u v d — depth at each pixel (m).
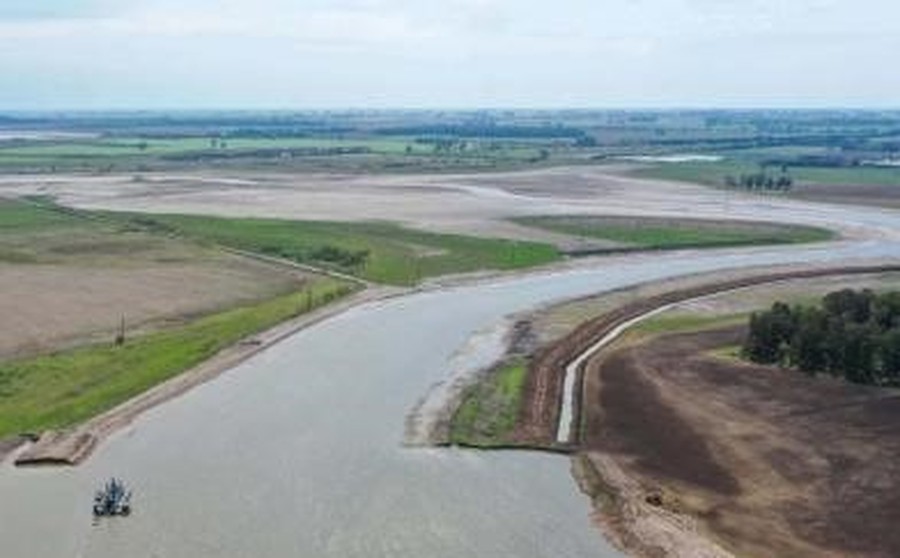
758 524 69.31
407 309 137.00
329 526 68.94
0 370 102.81
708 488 75.19
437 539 67.19
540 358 110.88
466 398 96.75
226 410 92.94
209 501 72.69
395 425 89.19
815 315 105.88
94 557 64.12
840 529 68.44
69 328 121.81
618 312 134.00
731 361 107.19
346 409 93.56
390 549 65.75
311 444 84.38
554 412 92.56
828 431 86.06
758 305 139.50
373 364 109.00
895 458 80.00
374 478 77.31
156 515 70.25
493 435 86.44
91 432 85.44
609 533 68.12
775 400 94.06
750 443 83.69
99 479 76.50
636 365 106.31
